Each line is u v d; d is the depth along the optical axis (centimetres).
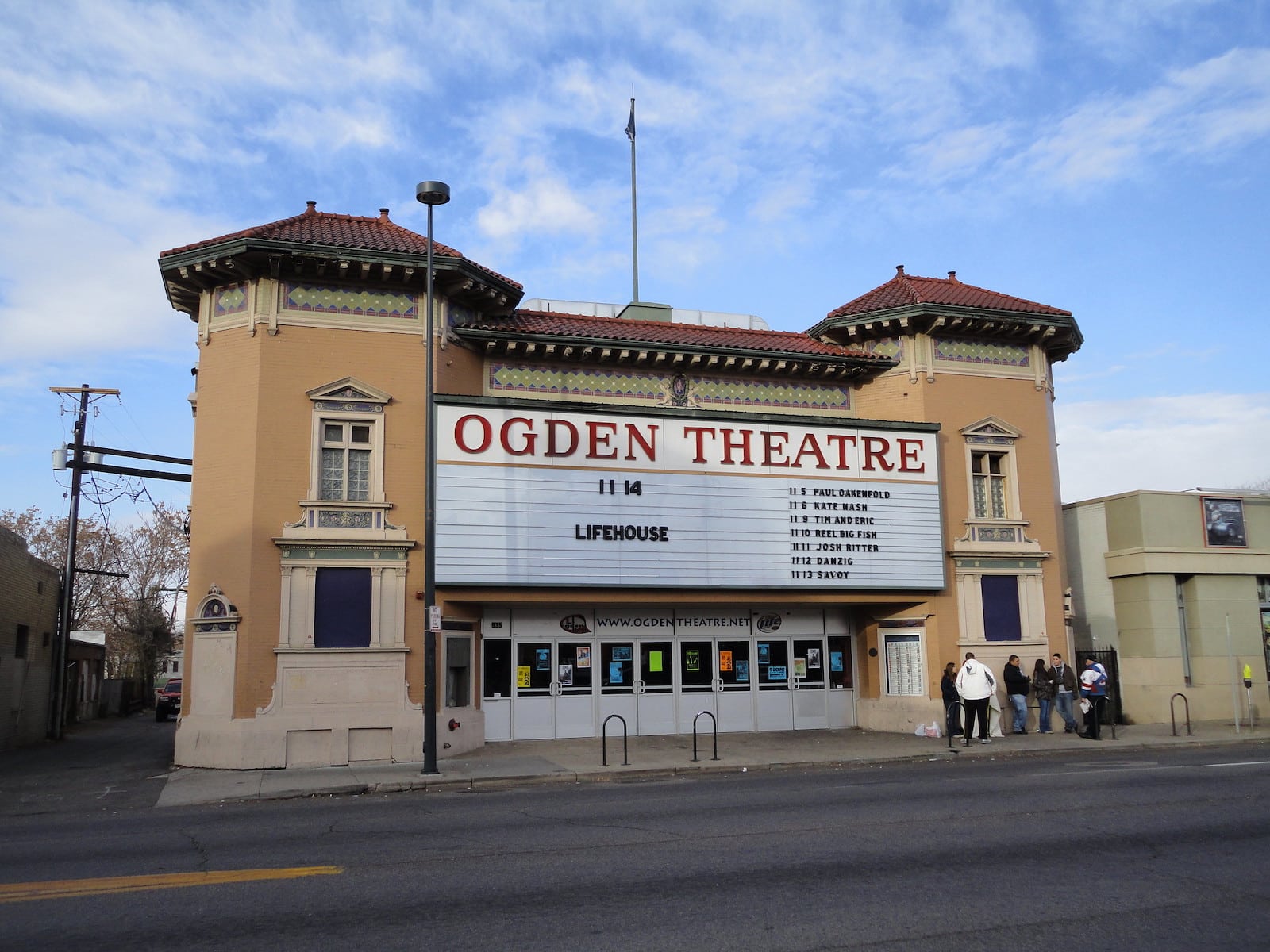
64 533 5734
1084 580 2825
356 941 716
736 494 2198
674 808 1310
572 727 2208
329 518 1970
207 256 1962
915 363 2400
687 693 2300
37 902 832
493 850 1033
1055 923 754
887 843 1038
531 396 2209
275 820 1297
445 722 1975
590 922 758
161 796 1619
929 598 2312
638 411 2156
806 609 2422
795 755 1959
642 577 2109
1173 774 1584
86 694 4522
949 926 747
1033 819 1177
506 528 2038
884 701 2361
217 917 781
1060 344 2555
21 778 1923
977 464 2450
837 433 2289
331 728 1908
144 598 5884
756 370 2353
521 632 2209
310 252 1961
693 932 730
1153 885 866
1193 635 2680
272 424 1964
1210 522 2716
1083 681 2227
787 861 957
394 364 2050
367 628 1969
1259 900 820
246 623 1898
